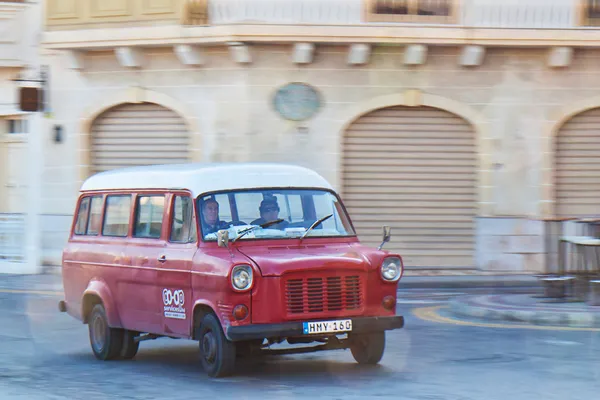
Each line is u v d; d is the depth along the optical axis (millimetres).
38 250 27281
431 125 25359
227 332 11328
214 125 25344
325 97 25062
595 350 13664
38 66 27125
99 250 13852
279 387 11219
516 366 12430
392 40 24391
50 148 27094
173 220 12617
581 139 25438
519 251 25234
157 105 26141
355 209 25406
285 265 11414
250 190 12500
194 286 11898
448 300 20547
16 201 28609
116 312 13438
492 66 25188
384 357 13289
